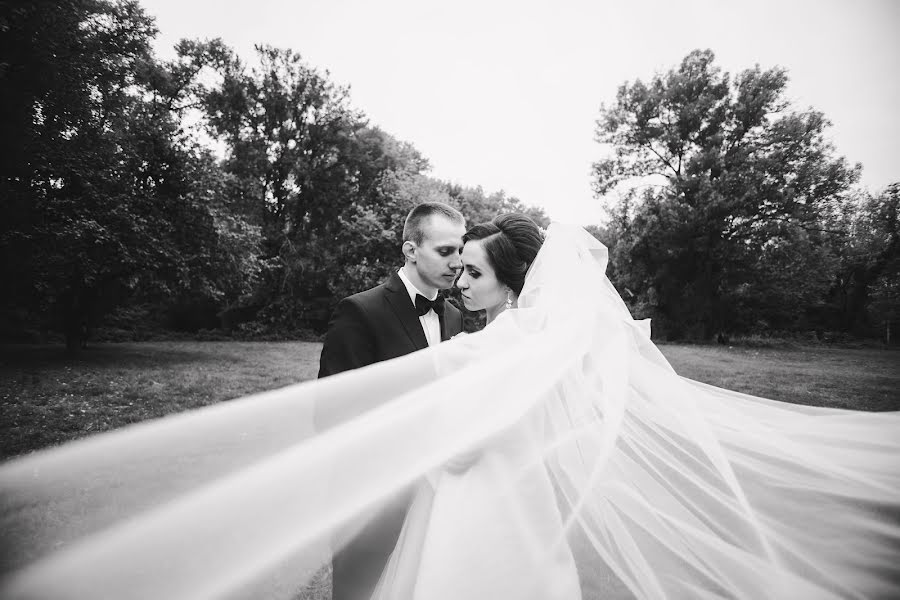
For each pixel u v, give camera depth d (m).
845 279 30.78
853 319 30.64
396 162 31.00
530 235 1.72
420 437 1.15
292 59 28.91
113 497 0.79
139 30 15.28
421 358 1.38
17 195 12.52
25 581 0.72
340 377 1.21
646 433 1.41
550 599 1.21
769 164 23.66
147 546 0.77
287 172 29.42
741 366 13.64
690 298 26.61
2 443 5.46
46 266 13.20
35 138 12.64
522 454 1.32
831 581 1.21
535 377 1.29
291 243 28.28
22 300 14.61
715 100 25.55
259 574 0.85
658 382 1.46
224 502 0.84
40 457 0.81
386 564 1.34
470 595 1.22
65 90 13.08
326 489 0.98
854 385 10.02
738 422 1.58
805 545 1.25
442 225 2.21
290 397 1.12
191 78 23.27
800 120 24.06
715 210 23.81
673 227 24.83
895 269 28.56
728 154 25.16
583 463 1.33
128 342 23.91
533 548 1.25
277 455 0.93
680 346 22.91
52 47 12.27
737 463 1.42
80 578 0.73
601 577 1.37
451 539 1.27
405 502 1.32
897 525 1.24
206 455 0.89
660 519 1.33
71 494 0.79
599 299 1.54
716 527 1.30
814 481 1.33
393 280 2.34
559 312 1.46
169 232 16.23
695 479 1.33
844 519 1.27
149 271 15.42
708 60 25.98
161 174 16.48
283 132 29.31
